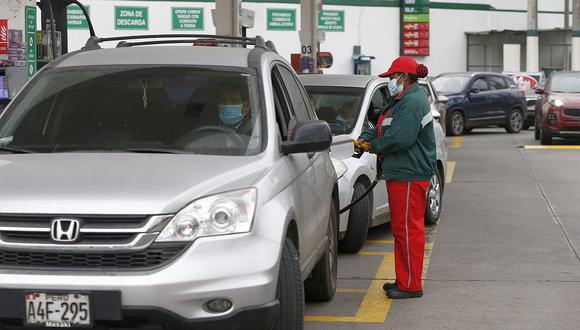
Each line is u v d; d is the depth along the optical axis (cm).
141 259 884
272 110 1107
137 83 1143
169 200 899
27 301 877
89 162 991
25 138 1092
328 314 1348
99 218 888
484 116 5544
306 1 4566
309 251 1177
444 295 1470
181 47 1236
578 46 8469
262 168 1007
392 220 1455
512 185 2955
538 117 4772
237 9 3002
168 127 1083
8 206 895
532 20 8231
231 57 1186
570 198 2642
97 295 870
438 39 8900
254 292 905
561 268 1678
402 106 1406
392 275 1633
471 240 1977
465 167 3531
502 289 1509
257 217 940
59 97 1141
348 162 1742
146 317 877
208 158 1014
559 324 1284
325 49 8575
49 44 2136
